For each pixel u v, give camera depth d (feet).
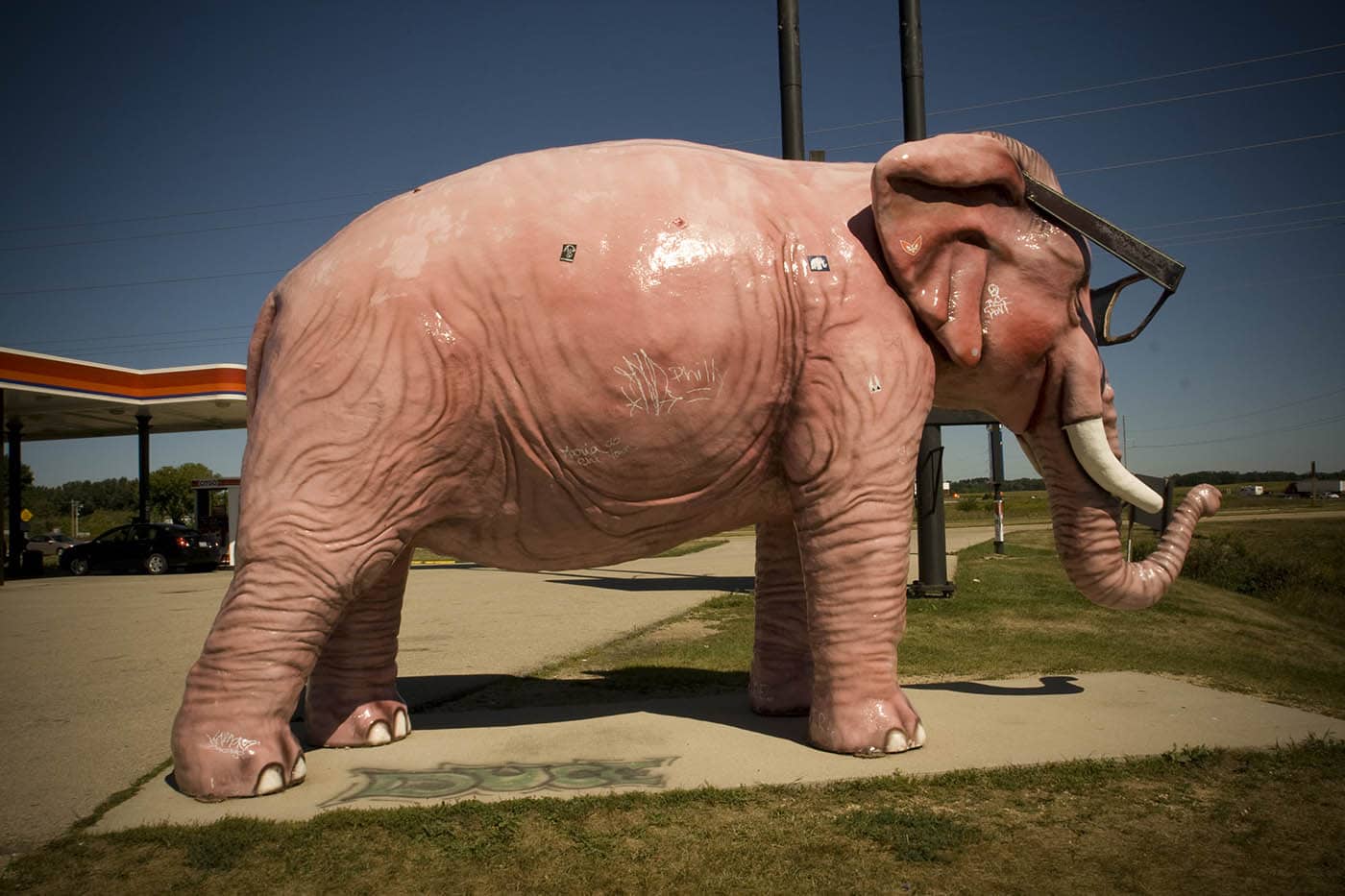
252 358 14.83
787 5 31.71
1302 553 69.21
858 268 14.03
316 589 12.89
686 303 13.35
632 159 14.46
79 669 26.20
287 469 12.94
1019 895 9.33
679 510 14.55
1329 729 15.17
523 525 14.32
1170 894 9.32
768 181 14.71
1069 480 16.31
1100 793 12.20
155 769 14.62
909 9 32.37
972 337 14.48
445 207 13.84
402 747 15.14
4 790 13.78
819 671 14.17
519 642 29.22
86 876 10.21
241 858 10.57
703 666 23.63
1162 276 14.93
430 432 13.17
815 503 13.91
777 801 12.06
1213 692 18.11
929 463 37.09
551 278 13.23
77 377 73.15
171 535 80.12
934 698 17.61
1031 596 37.27
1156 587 16.70
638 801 12.07
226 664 12.75
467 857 10.51
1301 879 9.64
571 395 13.32
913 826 10.97
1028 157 15.76
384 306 13.17
